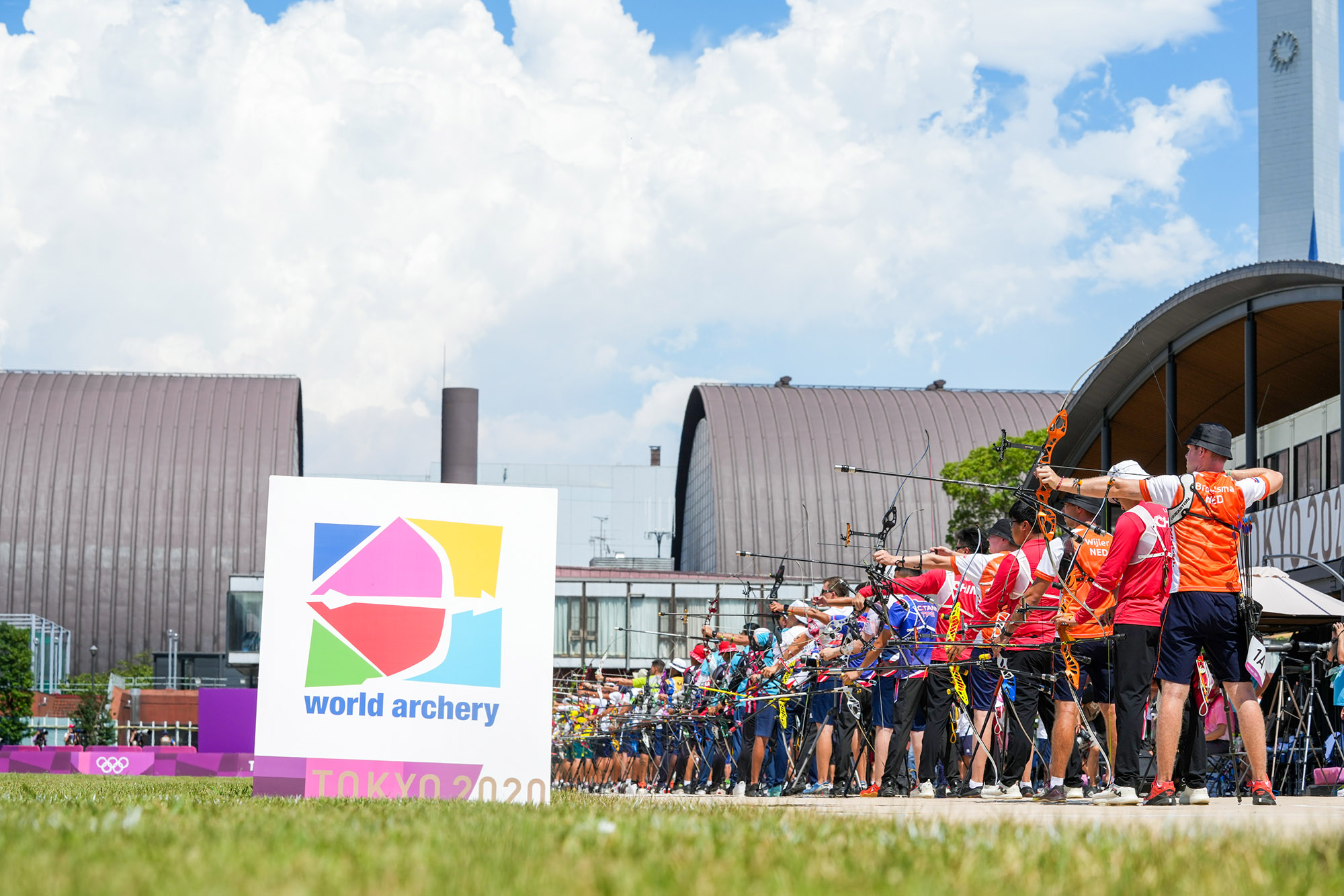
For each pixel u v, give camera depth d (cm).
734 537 8844
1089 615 989
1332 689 1368
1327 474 2934
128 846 432
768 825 563
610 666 6072
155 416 10444
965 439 9275
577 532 12281
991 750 1243
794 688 1432
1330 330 3047
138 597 10012
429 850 431
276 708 920
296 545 938
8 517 10012
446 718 941
